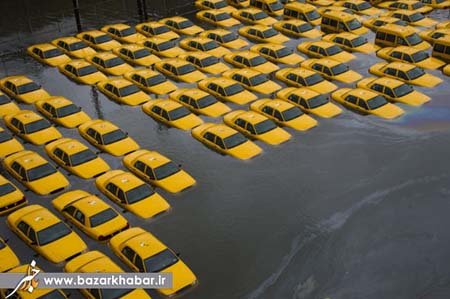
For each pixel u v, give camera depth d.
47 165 32.53
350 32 51.91
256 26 53.69
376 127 36.69
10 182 31.11
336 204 29.89
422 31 51.81
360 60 46.72
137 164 32.38
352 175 32.12
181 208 29.73
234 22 56.94
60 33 56.19
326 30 54.12
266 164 33.34
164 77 43.59
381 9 59.56
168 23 55.78
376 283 25.00
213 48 49.38
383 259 26.34
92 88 43.72
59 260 25.73
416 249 26.88
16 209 30.00
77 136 36.84
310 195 30.59
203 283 24.91
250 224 28.52
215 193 30.89
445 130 36.00
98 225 27.36
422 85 41.41
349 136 35.84
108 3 65.12
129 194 29.61
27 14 60.78
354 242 27.34
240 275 25.36
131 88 41.97
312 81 42.03
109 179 30.67
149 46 50.38
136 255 24.98
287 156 34.00
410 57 45.25
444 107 38.59
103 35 52.59
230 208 29.67
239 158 33.81
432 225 28.34
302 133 36.28
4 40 54.97
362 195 30.55
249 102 40.28
